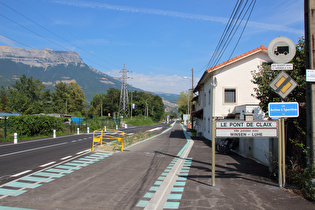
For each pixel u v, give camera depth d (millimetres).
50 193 5996
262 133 6641
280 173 6629
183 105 83625
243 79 21344
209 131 23797
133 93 128625
